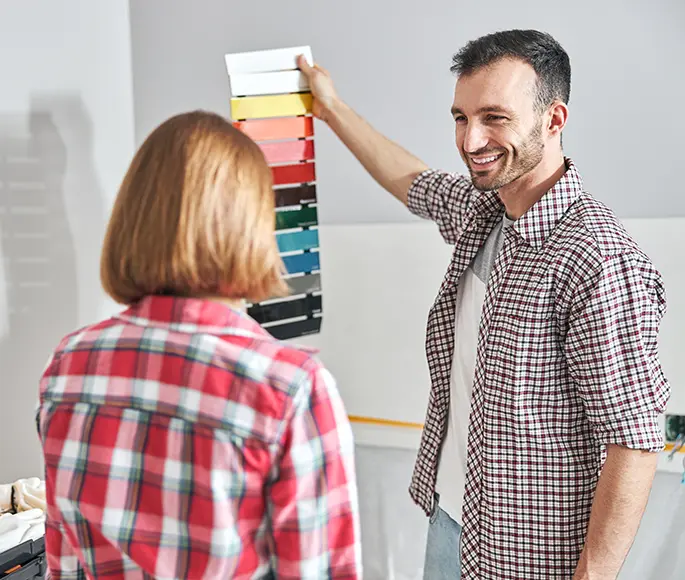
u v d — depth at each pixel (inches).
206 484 30.3
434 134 76.5
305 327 72.4
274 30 79.8
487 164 51.2
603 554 48.5
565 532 51.5
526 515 52.0
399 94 77.0
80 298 75.7
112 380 32.2
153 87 84.5
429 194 65.2
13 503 62.0
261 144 68.1
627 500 47.5
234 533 31.0
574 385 50.0
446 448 59.7
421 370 77.9
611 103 70.3
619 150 70.8
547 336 49.6
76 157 74.4
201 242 31.5
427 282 76.6
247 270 32.5
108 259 33.1
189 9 81.9
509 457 51.8
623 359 47.0
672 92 68.3
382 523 81.4
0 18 63.3
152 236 31.7
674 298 68.9
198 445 30.5
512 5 71.8
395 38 76.1
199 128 32.7
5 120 64.5
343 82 78.7
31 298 68.8
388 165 67.7
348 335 80.2
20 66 66.0
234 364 31.0
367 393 80.2
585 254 47.6
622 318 46.8
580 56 70.6
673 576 71.6
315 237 71.0
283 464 30.9
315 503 31.7
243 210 32.2
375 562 82.1
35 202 68.7
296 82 68.2
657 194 70.3
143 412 31.5
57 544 36.2
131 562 33.0
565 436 50.7
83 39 75.0
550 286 48.9
